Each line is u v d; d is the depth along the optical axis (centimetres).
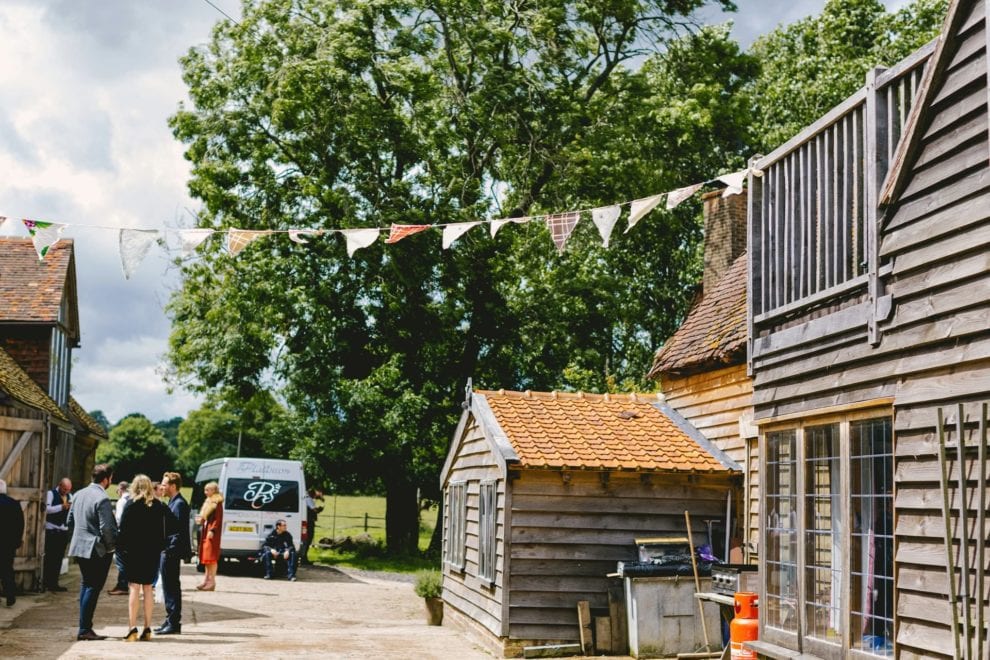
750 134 3272
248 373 3144
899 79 812
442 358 3281
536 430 1527
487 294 3250
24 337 2625
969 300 696
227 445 9762
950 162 729
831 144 916
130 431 9531
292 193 3042
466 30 3016
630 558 1435
